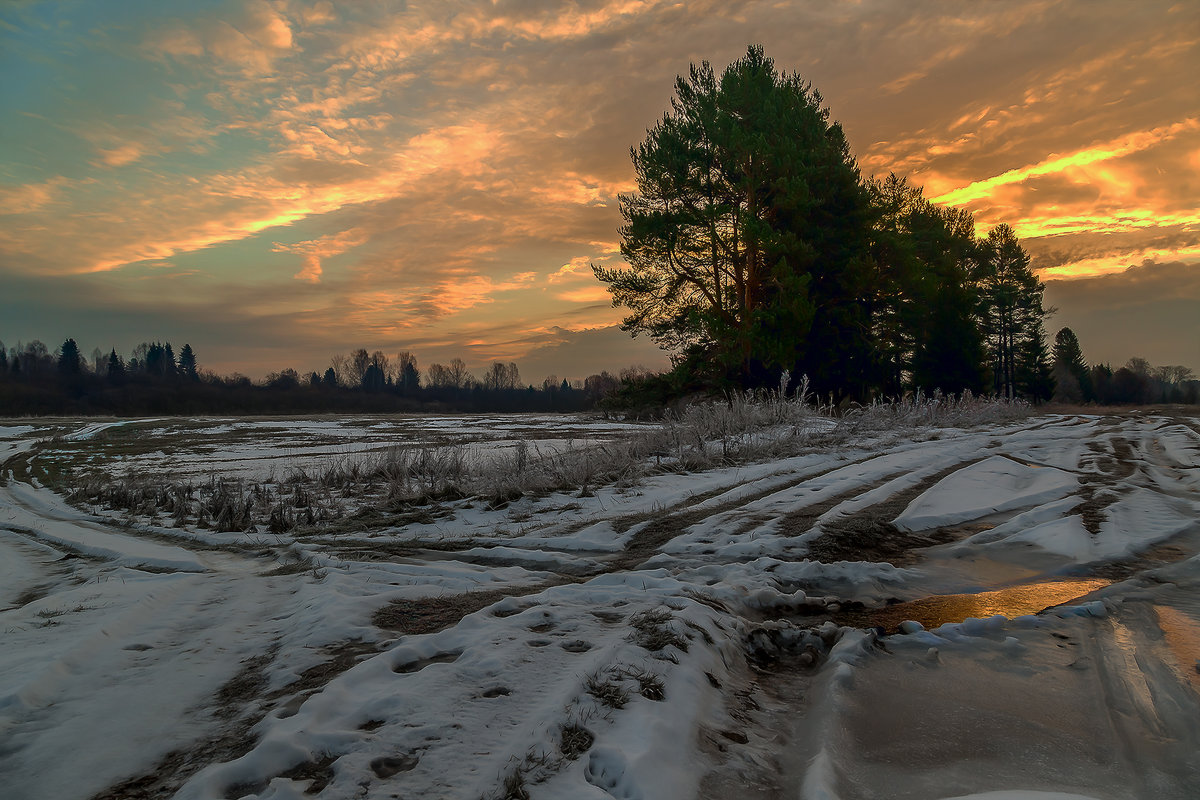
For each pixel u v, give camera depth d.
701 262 28.02
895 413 20.45
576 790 2.56
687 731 3.10
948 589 5.71
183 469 19.19
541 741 2.91
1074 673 3.83
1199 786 2.66
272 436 32.44
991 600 5.38
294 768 2.80
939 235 41.44
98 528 10.91
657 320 30.16
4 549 9.07
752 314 25.73
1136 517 7.68
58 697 3.79
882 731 3.23
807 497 9.41
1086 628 4.49
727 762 2.95
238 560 7.98
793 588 5.79
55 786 2.86
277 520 10.16
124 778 2.92
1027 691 3.63
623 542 7.79
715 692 3.64
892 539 7.37
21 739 3.28
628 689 3.40
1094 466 11.81
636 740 2.92
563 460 13.29
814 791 2.61
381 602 5.41
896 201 38.53
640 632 4.20
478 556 7.61
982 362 40.19
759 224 24.64
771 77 28.67
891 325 34.28
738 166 26.22
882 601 5.44
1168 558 6.16
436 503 11.39
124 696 3.79
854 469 11.38
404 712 3.21
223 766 2.76
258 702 3.59
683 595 5.25
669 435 15.39
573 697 3.31
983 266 51.81
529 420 46.91
